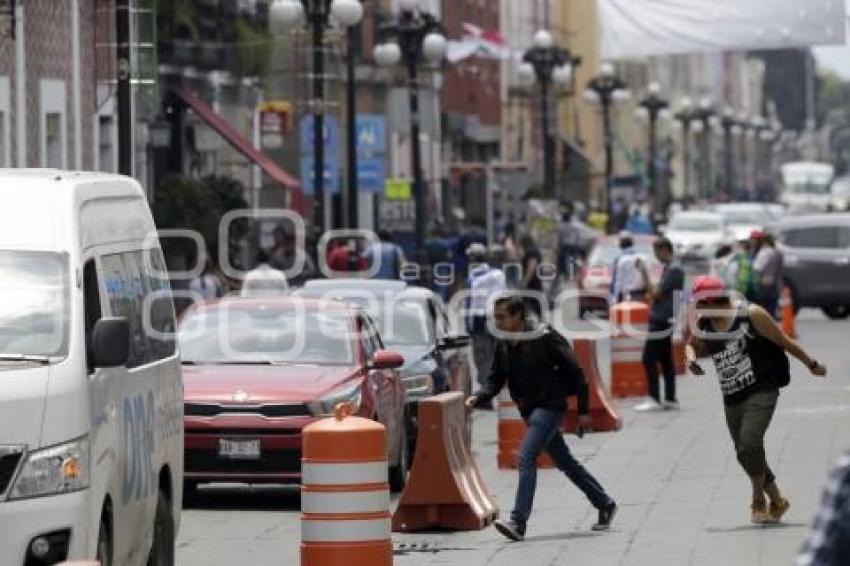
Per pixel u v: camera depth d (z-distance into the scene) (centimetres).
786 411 5738
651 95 19475
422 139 13838
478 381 6309
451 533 3675
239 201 8538
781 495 3738
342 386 4072
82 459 2453
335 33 10975
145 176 8506
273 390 4044
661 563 3222
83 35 7631
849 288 10569
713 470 4478
